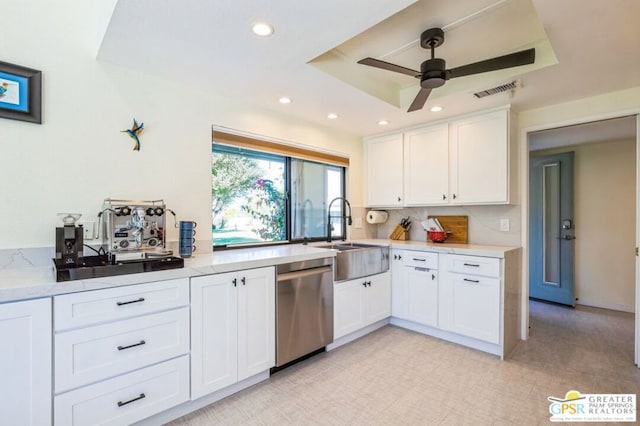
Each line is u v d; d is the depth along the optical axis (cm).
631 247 387
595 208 410
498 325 258
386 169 371
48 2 179
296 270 238
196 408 188
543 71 220
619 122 305
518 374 231
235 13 151
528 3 173
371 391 208
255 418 180
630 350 274
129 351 158
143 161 214
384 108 289
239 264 201
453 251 284
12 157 168
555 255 425
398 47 221
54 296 137
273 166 314
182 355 176
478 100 272
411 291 315
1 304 126
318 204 357
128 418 158
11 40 168
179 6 145
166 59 196
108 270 155
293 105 280
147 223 194
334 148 355
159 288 167
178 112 231
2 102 164
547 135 363
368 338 300
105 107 198
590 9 152
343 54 231
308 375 229
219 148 271
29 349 132
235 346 200
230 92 250
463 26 196
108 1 159
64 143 184
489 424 176
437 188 326
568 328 329
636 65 210
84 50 191
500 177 285
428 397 202
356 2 144
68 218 173
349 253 283
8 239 167
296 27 163
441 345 283
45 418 136
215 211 268
